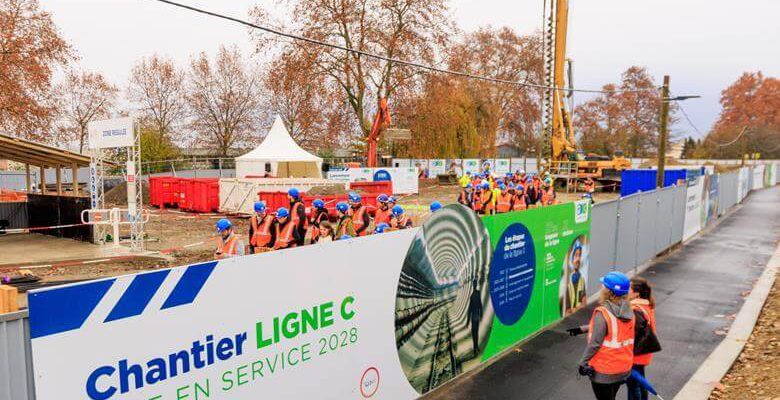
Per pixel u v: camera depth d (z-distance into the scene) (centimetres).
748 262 1370
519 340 746
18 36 2652
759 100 8281
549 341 761
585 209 922
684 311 926
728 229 2009
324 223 952
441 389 599
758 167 4491
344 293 455
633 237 1200
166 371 330
